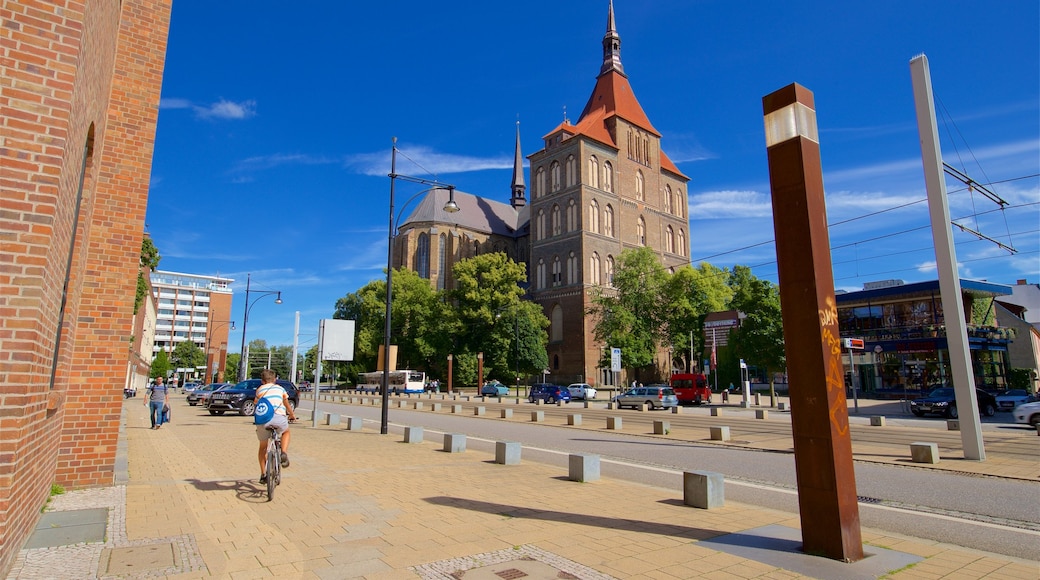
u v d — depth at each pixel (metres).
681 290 56.19
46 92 4.55
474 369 65.19
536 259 72.44
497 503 7.63
